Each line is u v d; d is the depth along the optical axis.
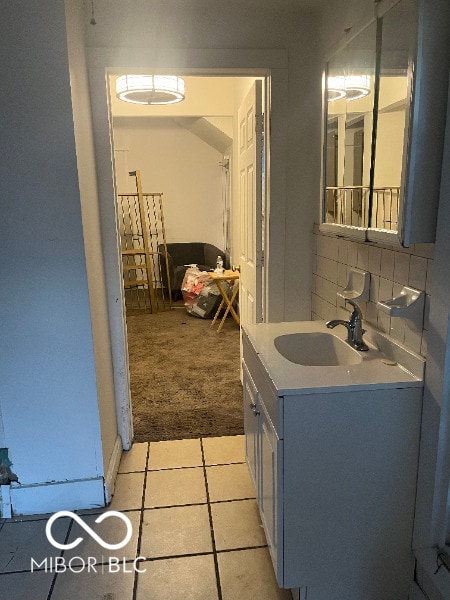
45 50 1.73
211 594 1.66
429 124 1.31
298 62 2.37
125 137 6.58
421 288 1.47
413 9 1.30
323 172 2.22
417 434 1.49
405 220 1.36
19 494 2.06
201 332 4.91
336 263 2.20
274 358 1.67
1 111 1.75
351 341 1.80
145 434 2.78
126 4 2.18
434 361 1.38
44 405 2.01
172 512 2.08
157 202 6.83
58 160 1.81
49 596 1.66
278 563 1.53
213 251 6.48
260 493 1.81
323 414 1.42
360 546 1.55
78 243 1.88
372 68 1.63
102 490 2.10
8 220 1.83
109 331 2.45
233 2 2.21
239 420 2.93
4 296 1.89
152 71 2.30
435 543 1.47
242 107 3.21
